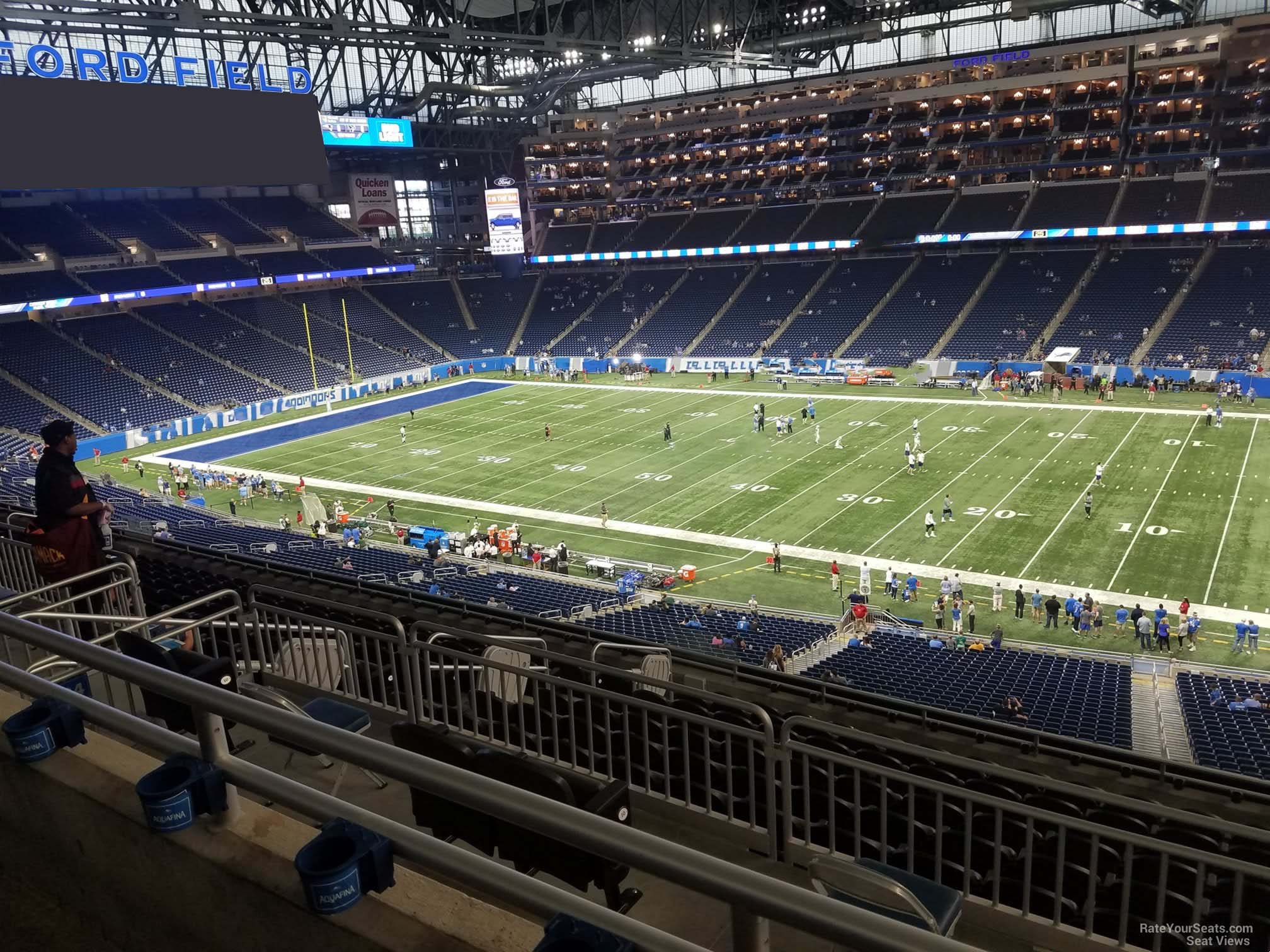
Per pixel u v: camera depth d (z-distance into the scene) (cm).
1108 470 4247
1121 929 557
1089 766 991
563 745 906
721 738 883
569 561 3641
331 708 692
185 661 651
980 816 752
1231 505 3697
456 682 805
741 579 3359
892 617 2933
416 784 286
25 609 811
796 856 649
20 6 4222
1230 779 932
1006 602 3069
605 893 498
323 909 306
